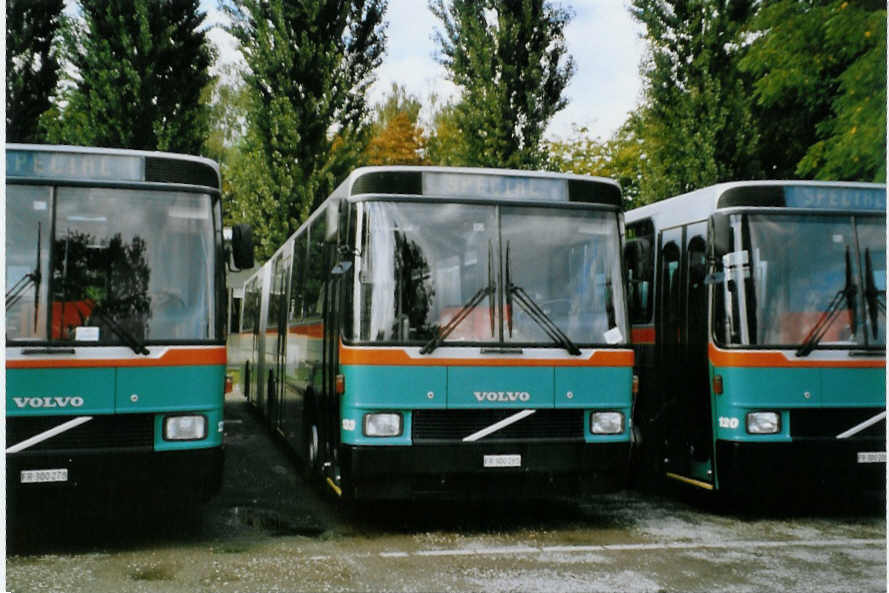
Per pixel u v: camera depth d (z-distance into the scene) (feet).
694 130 74.38
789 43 46.96
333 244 28.53
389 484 24.93
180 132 81.00
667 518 29.32
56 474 22.59
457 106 85.46
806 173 46.83
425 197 26.37
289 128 83.51
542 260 26.71
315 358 31.81
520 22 82.74
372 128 90.02
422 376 25.27
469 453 25.18
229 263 26.58
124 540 25.46
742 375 28.09
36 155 23.95
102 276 23.82
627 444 26.66
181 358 24.02
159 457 23.48
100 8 78.28
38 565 22.63
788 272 28.86
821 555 24.27
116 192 24.41
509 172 27.04
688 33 74.79
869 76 41.60
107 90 77.36
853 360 28.55
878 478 28.40
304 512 29.73
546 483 25.81
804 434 28.17
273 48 84.58
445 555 24.00
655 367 33.73
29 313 23.07
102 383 23.22
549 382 26.03
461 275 26.13
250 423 58.54
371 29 87.71
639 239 35.91
